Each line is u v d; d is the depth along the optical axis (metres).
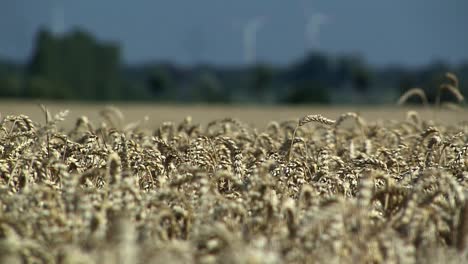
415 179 19.23
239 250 11.67
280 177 18.81
